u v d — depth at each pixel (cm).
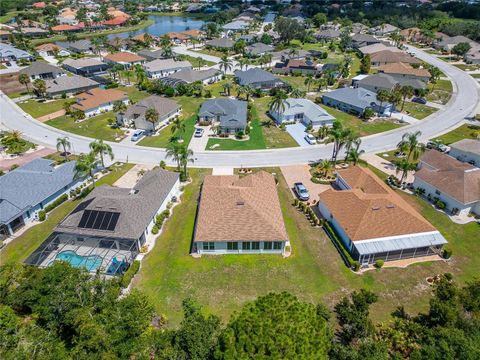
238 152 8219
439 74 13125
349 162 7738
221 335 2989
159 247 5244
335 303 4312
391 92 10169
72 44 18088
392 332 3741
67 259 4869
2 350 3247
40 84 11312
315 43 19850
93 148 6819
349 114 10450
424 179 6538
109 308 3538
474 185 6100
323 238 5469
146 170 7431
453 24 19975
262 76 12712
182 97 12012
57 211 6097
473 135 8838
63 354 3216
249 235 5016
